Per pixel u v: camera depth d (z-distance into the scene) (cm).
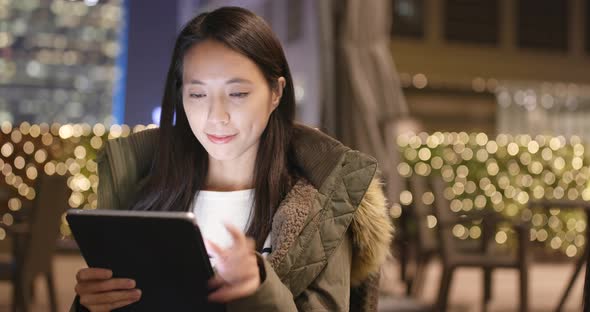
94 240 116
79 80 764
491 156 779
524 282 459
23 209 471
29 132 685
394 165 460
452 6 1164
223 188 147
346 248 141
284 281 132
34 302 493
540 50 1221
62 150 691
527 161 786
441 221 468
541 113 1255
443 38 1158
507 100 1251
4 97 758
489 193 775
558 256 804
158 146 148
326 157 140
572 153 800
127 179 148
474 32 1177
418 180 532
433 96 1208
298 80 623
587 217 458
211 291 113
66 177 399
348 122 457
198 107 133
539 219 793
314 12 475
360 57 461
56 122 695
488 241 498
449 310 513
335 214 136
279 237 133
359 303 149
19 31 760
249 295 112
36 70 763
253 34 132
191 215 106
